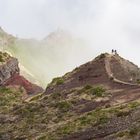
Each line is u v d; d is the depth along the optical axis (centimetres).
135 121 6900
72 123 8019
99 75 10756
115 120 7250
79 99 9369
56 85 11206
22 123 9194
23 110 9831
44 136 7969
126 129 6688
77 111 8888
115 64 11269
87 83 10531
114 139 6488
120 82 9969
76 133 7469
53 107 9450
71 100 9419
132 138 6181
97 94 9362
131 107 7594
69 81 11075
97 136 7119
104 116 7581
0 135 8944
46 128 8488
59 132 7794
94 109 8762
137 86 9544
